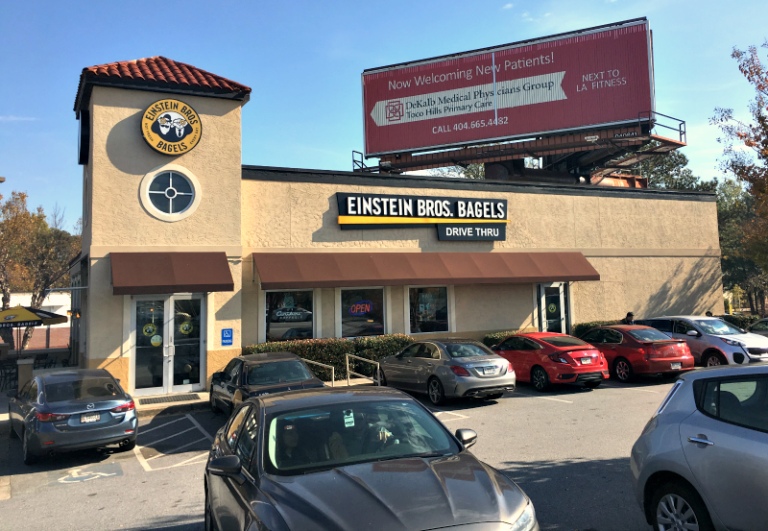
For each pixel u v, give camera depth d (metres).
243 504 3.60
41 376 9.32
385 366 13.76
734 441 3.97
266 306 15.31
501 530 3.04
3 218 27.38
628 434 8.60
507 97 24.39
